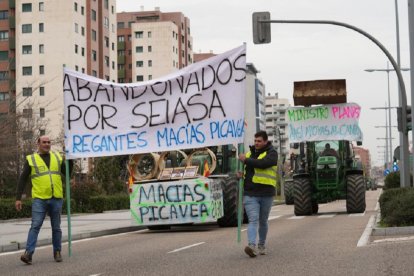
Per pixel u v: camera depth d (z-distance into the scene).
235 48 12.31
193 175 18.31
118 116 12.72
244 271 9.16
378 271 8.70
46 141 11.33
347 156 26.31
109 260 11.30
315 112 26.23
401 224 14.70
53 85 84.94
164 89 12.60
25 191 38.22
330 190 25.91
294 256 10.75
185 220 18.11
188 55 133.62
